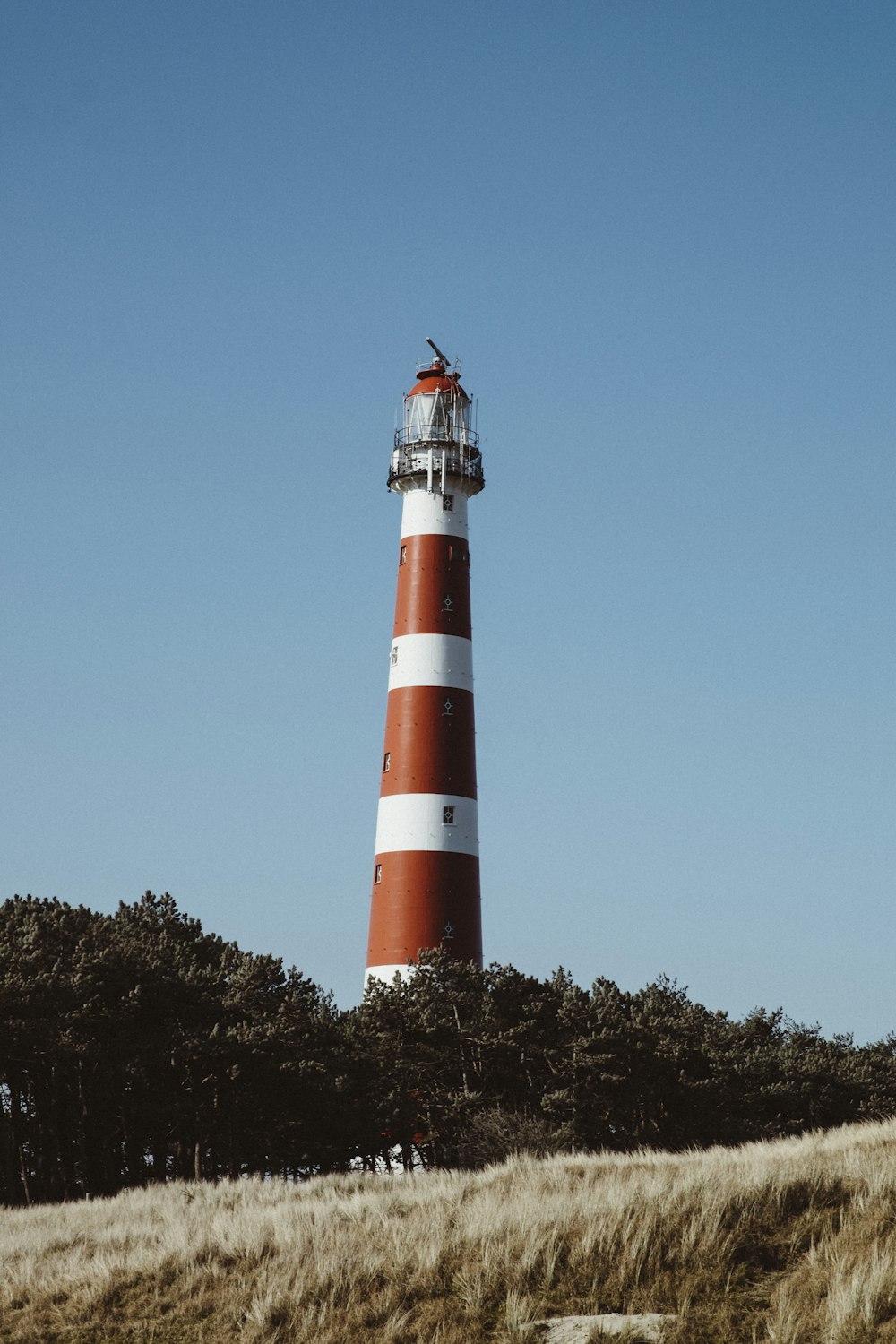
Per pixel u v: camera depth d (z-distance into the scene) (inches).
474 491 3339.1
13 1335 956.6
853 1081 3068.4
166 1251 1080.2
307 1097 2452.0
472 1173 1578.5
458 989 2760.8
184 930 2834.6
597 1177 1246.3
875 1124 1581.0
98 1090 2356.1
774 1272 895.7
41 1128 2437.3
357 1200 1253.1
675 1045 2736.2
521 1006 2741.1
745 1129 2802.7
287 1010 2518.5
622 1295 884.6
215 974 2573.8
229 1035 2346.2
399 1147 2795.3
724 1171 1081.4
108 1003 2365.9
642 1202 1005.8
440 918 2952.8
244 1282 987.9
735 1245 920.9
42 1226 1467.8
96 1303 997.8
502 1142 2231.8
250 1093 2445.9
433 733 3065.9
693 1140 2763.3
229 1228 1118.4
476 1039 2650.1
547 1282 909.8
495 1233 980.6
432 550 3211.1
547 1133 2311.8
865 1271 831.7
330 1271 964.6
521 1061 2699.3
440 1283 933.8
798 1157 1167.0
